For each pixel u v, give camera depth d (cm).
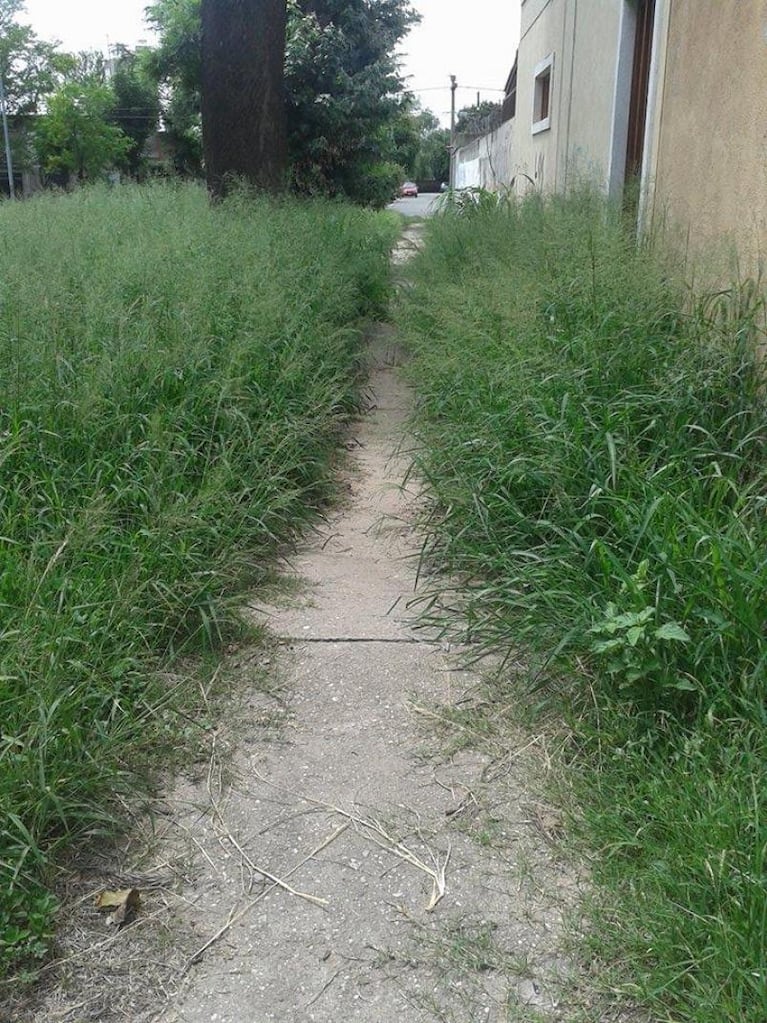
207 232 721
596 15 930
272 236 775
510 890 247
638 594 287
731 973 199
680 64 594
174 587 359
